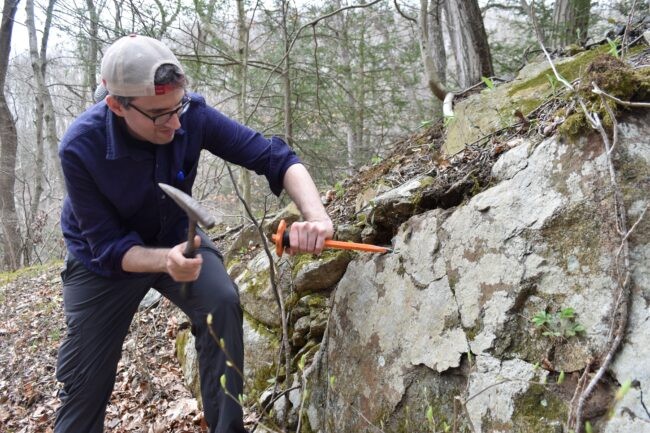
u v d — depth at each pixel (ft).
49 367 13.66
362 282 7.88
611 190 5.51
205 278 6.89
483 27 16.40
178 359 12.21
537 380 5.44
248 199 20.70
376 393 7.07
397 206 8.07
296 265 9.59
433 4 21.99
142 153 6.41
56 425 7.43
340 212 12.03
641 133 5.68
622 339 4.99
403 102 29.17
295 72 24.25
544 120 7.86
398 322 7.11
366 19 29.55
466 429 5.85
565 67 11.12
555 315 5.54
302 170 7.33
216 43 22.20
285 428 8.16
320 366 8.14
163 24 20.92
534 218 6.04
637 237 5.26
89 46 28.63
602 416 4.89
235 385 6.74
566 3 18.98
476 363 5.99
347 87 28.53
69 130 6.35
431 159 11.41
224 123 7.25
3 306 19.58
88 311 7.16
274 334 9.87
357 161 26.30
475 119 11.26
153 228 7.03
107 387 7.49
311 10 26.16
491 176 7.00
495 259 6.22
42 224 32.22
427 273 6.95
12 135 39.09
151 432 9.94
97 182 6.34
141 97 5.67
